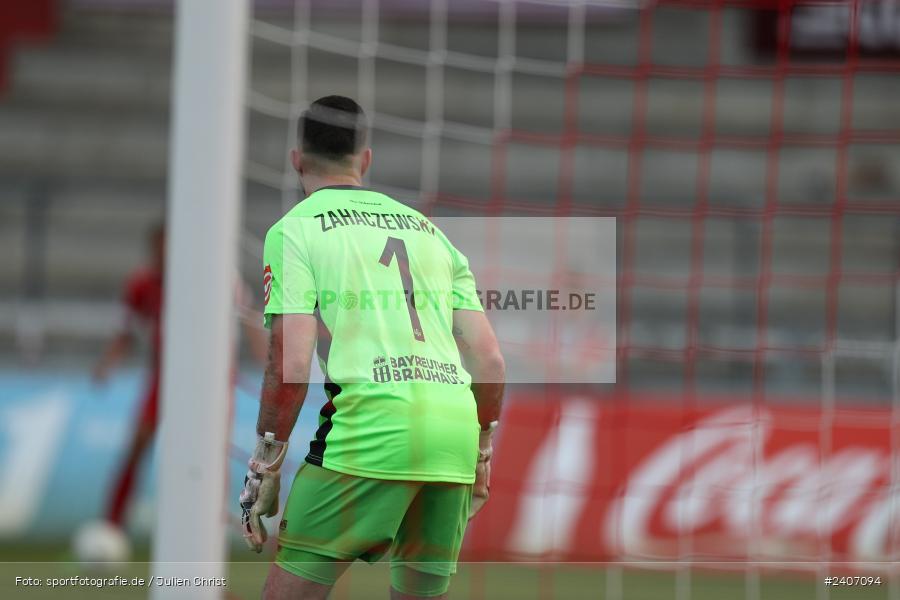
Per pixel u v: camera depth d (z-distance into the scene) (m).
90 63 53.25
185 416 12.63
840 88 47.16
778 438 23.64
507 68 25.56
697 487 23.52
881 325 40.47
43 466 25.69
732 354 35.06
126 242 47.53
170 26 54.69
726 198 45.09
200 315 12.70
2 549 24.30
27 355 40.56
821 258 43.09
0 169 49.41
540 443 24.03
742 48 38.94
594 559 23.34
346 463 10.80
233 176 12.96
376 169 47.47
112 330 42.94
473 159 47.94
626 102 47.94
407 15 48.53
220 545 12.70
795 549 23.03
